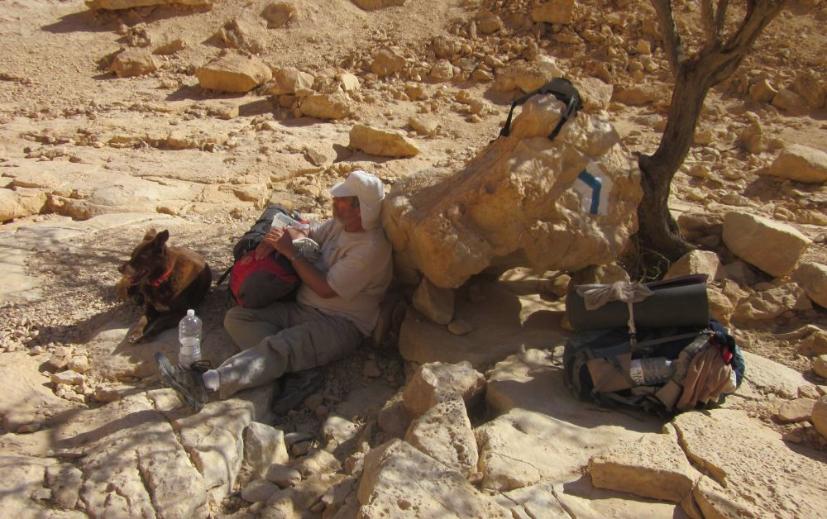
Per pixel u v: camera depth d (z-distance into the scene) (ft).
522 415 13.00
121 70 36.94
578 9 38.75
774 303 17.11
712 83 17.69
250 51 38.86
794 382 14.14
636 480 11.09
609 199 15.69
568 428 12.76
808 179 26.04
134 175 26.09
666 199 18.71
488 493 11.13
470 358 15.02
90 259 18.54
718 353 13.16
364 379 15.52
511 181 14.66
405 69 37.06
